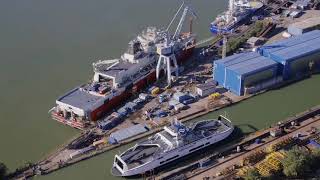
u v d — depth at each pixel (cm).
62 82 11075
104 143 8894
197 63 11806
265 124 9412
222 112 9862
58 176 8181
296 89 10669
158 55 10994
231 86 10462
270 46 11362
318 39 11675
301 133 8875
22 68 11675
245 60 10788
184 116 9650
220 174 7831
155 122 9469
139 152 8238
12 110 10100
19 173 8231
